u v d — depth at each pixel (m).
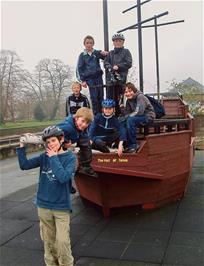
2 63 42.59
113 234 5.53
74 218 6.34
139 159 5.95
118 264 4.50
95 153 5.82
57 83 49.16
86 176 5.99
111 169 5.66
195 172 10.55
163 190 6.66
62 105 49.78
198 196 7.61
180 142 6.92
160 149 6.29
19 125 39.69
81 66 7.66
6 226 6.12
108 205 6.20
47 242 4.08
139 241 5.21
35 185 9.83
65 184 3.88
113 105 6.10
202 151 15.96
